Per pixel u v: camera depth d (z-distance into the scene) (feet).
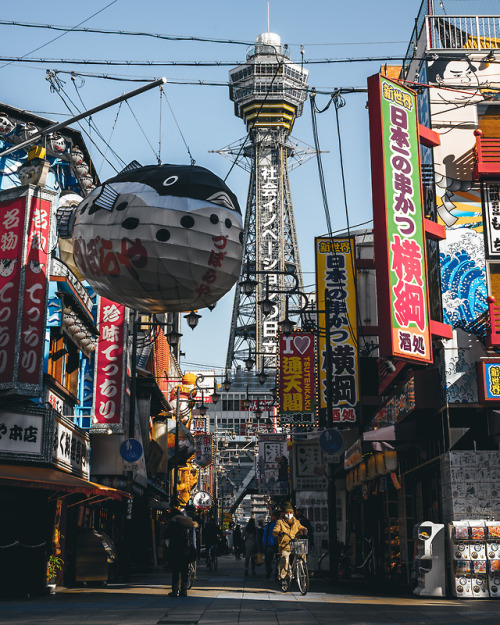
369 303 92.84
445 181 64.23
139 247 38.37
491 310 59.16
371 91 58.59
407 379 65.82
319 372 90.89
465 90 65.82
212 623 37.47
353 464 87.20
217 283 40.65
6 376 57.52
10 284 58.90
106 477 85.87
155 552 136.98
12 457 61.26
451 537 57.00
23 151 72.38
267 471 129.59
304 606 48.60
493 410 58.39
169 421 147.43
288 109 565.94
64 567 71.05
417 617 40.91
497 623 37.52
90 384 82.23
